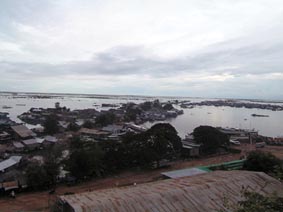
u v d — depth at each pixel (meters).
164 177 34.25
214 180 20.28
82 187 35.66
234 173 22.59
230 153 57.09
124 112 141.00
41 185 35.00
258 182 20.12
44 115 124.69
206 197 17.64
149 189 18.83
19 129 75.56
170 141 49.75
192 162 48.75
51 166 36.62
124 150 43.56
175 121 131.00
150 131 47.62
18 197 31.92
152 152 43.44
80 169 38.03
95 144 45.81
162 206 16.33
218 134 57.25
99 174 40.47
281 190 19.14
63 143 62.41
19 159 45.78
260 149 62.84
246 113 189.62
